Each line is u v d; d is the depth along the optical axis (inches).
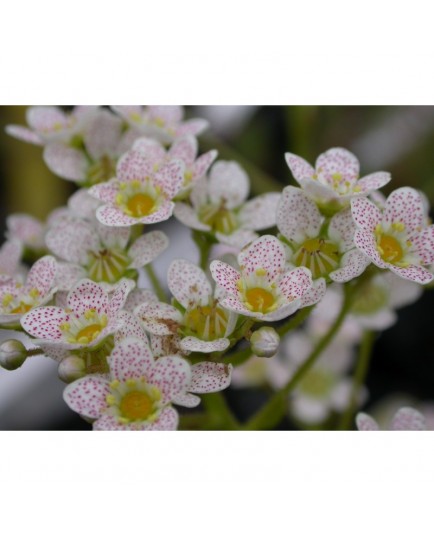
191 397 5.8
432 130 8.6
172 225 8.4
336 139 8.9
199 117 8.8
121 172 6.4
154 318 5.9
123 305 6.0
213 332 6.0
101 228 6.4
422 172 8.5
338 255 6.1
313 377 8.1
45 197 8.6
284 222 6.2
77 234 6.4
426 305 8.4
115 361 5.7
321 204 6.2
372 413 8.1
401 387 8.3
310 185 6.1
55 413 7.8
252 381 8.1
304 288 5.8
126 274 6.3
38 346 6.1
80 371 5.8
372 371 8.4
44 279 6.2
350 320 7.7
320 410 8.0
